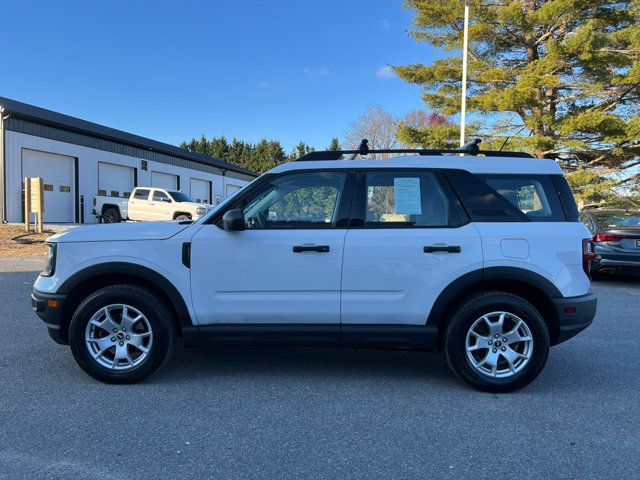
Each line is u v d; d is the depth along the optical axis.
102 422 3.49
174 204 20.94
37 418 3.54
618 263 9.45
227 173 39.41
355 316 4.13
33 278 9.51
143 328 4.25
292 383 4.32
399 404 3.89
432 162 4.31
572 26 21.77
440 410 3.78
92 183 25.28
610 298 8.55
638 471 2.93
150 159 29.80
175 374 4.51
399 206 4.23
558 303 4.07
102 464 2.94
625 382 4.45
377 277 4.10
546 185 4.28
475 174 4.28
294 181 4.33
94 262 4.13
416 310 4.11
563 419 3.64
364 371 4.66
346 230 4.16
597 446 3.23
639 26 19.44
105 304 4.12
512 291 4.31
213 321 4.18
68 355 4.96
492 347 4.12
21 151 21.28
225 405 3.82
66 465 2.92
